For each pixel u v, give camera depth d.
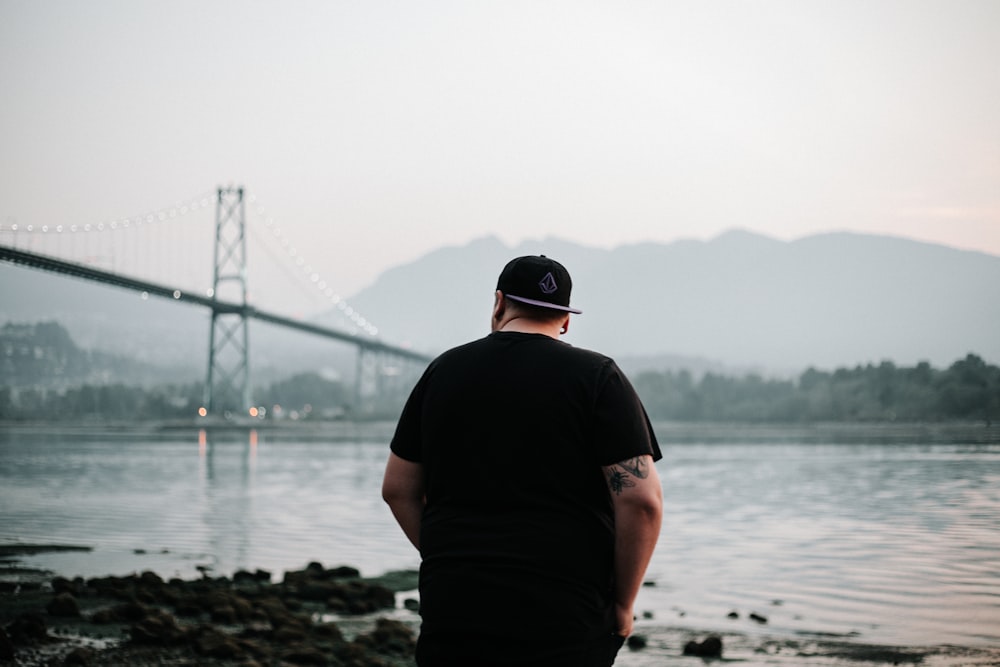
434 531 2.53
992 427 116.69
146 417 146.12
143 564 15.43
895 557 16.42
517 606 2.39
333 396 193.88
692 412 145.00
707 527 21.36
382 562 15.68
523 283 2.71
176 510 25.05
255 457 57.16
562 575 2.42
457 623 2.42
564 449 2.48
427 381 2.68
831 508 25.95
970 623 10.99
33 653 8.46
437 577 2.48
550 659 2.39
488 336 2.67
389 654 9.09
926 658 9.38
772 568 15.23
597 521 2.50
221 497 29.38
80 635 9.30
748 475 41.19
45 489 32.69
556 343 2.60
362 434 111.12
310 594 12.05
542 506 2.47
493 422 2.51
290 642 9.27
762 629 10.73
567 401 2.50
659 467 48.03
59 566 15.16
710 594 12.91
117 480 37.28
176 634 8.94
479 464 2.51
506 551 2.43
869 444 78.56
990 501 27.66
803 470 44.34
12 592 12.09
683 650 9.70
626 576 2.49
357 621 10.80
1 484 34.97
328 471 43.59
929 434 103.56
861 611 11.74
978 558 16.23
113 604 11.11
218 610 10.27
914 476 39.25
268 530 20.41
